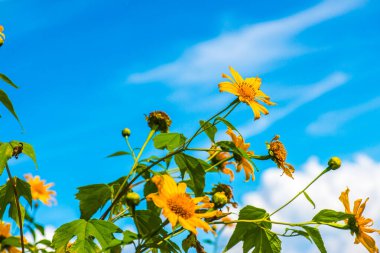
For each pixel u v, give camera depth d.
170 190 2.61
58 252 2.44
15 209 2.81
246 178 3.38
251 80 3.20
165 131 3.28
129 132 3.39
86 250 2.42
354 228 3.06
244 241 3.08
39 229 2.80
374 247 3.04
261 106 3.08
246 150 3.32
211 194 3.30
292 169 3.29
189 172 2.96
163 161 3.13
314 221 3.03
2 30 2.53
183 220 2.46
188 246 2.95
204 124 2.84
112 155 3.09
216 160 3.54
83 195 2.86
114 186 3.02
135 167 3.04
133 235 2.45
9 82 2.38
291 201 3.07
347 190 3.14
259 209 3.05
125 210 2.98
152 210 3.03
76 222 2.51
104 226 2.52
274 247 3.04
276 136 3.29
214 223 2.96
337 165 3.15
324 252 2.99
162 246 2.55
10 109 2.39
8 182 2.77
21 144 2.63
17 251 2.89
